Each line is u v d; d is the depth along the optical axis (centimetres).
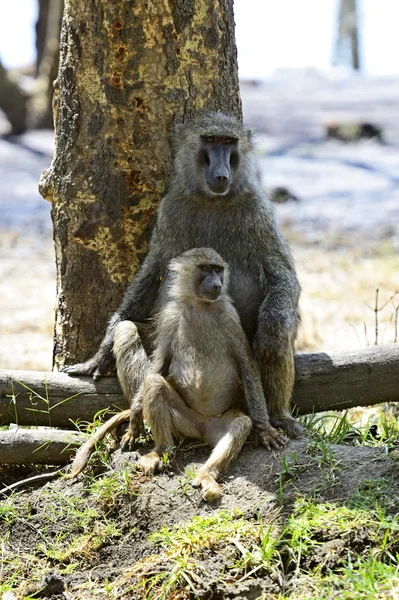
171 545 837
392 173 3578
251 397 980
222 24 1095
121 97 1071
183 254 1012
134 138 1081
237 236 1071
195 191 1065
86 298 1120
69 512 927
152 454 951
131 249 1105
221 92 1111
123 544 889
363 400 1071
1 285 2134
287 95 5266
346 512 828
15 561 890
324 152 4056
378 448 931
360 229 2738
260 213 1077
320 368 1062
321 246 2536
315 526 822
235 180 1062
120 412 1044
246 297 1074
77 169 1088
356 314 1777
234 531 832
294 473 900
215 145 1052
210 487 883
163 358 1002
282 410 1023
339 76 5966
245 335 1027
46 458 1018
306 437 983
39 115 4356
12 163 3831
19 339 1681
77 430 1063
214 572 800
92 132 1080
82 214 1097
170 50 1067
